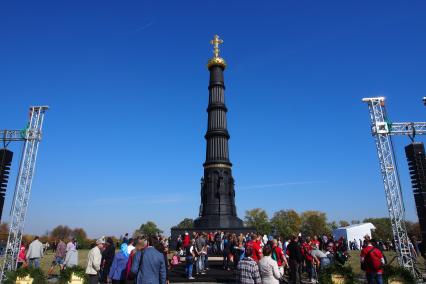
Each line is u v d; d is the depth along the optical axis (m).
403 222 26.14
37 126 28.59
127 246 16.36
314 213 157.50
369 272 15.96
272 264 11.09
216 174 44.22
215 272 26.52
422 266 29.98
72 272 17.69
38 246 24.47
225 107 47.38
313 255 23.17
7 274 19.61
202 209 43.97
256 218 137.75
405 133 27.36
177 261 29.16
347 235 81.00
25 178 27.52
